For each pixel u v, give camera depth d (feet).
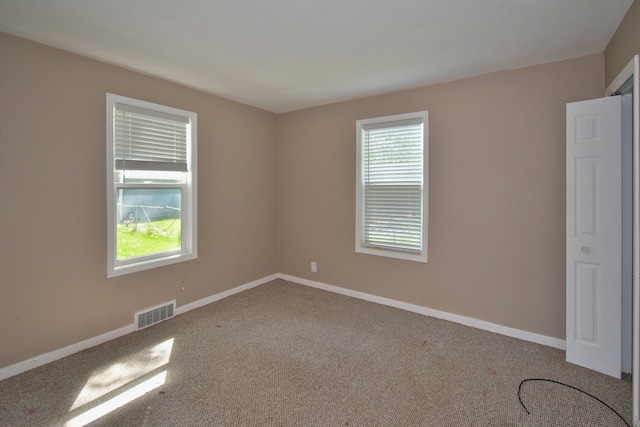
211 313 10.59
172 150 10.15
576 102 7.41
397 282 11.10
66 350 7.89
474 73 9.18
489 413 5.97
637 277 5.61
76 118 7.93
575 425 5.68
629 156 7.00
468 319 9.71
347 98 11.76
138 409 6.04
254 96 11.51
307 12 6.07
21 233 7.16
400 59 8.23
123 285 9.01
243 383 6.86
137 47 7.54
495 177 9.13
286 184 14.02
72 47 7.54
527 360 7.75
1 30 6.72
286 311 10.80
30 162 7.25
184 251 10.71
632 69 5.80
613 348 7.07
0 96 6.79
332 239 12.69
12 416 5.83
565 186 8.20
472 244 9.58
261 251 13.64
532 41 7.25
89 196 8.23
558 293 8.39
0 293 6.90
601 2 5.80
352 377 7.08
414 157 10.62
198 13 6.10
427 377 7.08
